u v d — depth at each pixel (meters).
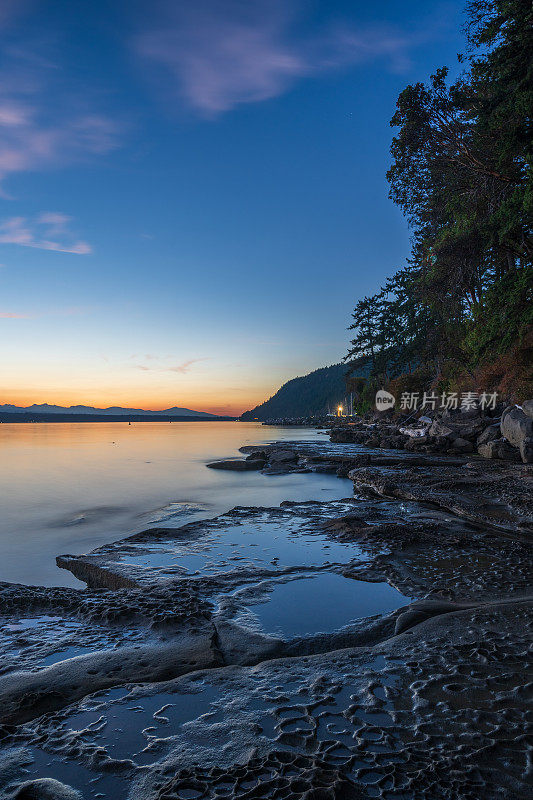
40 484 18.22
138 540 7.73
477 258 18.98
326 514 9.80
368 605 4.79
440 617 4.31
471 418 24.62
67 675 3.29
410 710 2.79
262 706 2.85
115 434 73.12
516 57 15.62
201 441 50.50
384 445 29.83
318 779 2.15
